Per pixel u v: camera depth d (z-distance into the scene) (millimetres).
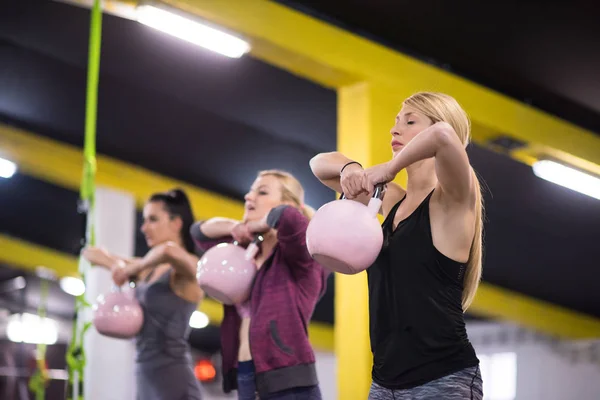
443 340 2152
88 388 7082
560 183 7367
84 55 6195
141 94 6820
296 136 7305
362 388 4875
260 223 3260
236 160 7965
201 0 4613
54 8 5555
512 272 10977
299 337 3145
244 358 3271
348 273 2289
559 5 5203
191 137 7586
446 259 2176
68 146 8047
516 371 13617
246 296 3246
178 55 6020
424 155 2127
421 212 2236
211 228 3635
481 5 5238
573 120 6840
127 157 8180
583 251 9961
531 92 6477
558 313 12219
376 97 5336
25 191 9219
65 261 10641
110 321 3967
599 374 12688
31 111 7586
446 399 2111
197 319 12094
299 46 5020
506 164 7836
